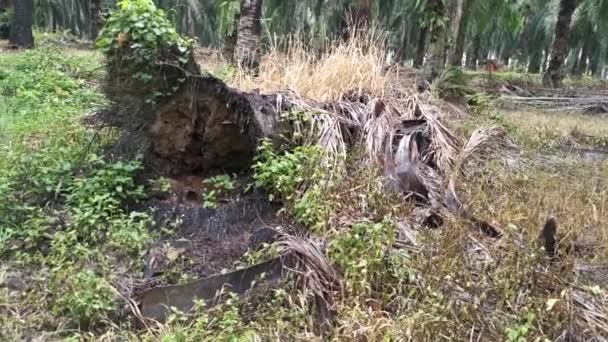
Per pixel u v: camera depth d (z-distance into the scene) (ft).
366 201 13.69
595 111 38.37
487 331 10.36
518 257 12.10
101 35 13.67
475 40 90.74
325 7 49.83
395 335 9.80
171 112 13.99
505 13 58.29
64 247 11.86
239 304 10.85
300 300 10.72
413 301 10.84
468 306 10.57
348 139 15.99
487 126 19.97
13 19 45.73
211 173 14.76
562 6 52.60
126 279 11.59
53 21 100.27
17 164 14.96
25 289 11.09
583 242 14.08
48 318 10.35
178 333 9.71
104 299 10.62
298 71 18.10
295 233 12.67
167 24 13.67
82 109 22.02
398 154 15.34
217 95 13.73
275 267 11.48
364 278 10.91
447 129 17.51
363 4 29.53
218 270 11.97
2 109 22.09
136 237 12.30
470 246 13.03
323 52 20.42
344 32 25.94
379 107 16.88
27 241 12.18
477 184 16.24
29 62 30.99
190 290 11.07
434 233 13.14
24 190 13.94
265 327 10.25
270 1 63.82
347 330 9.96
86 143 15.74
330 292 11.06
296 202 13.08
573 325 10.59
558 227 14.35
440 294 10.71
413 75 30.32
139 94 13.88
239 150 14.42
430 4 31.99
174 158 14.49
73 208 13.10
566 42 53.01
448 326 10.01
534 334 10.11
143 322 10.50
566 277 11.87
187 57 13.75
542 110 36.52
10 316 10.33
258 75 19.93
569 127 27.78
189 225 13.25
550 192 16.53
